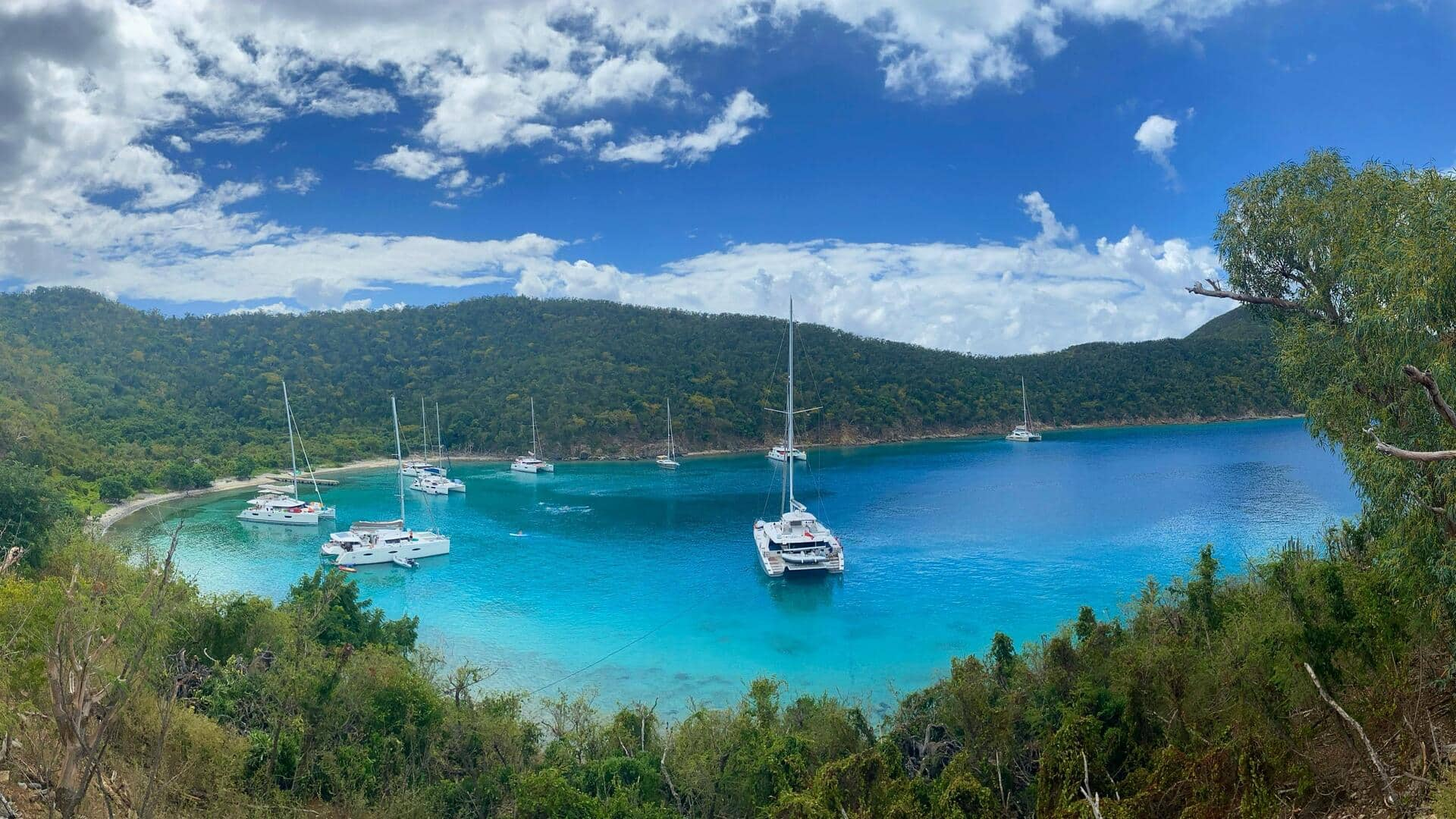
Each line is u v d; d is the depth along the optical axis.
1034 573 53.56
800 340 181.50
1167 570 53.09
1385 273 15.12
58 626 8.45
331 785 17.98
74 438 98.00
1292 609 17.56
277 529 76.81
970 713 21.55
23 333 133.50
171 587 15.80
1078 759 16.81
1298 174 20.62
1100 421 174.38
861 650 40.44
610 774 19.97
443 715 22.62
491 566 60.34
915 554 60.25
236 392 135.88
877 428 158.50
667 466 127.88
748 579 55.16
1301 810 13.02
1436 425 14.44
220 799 14.50
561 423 141.25
